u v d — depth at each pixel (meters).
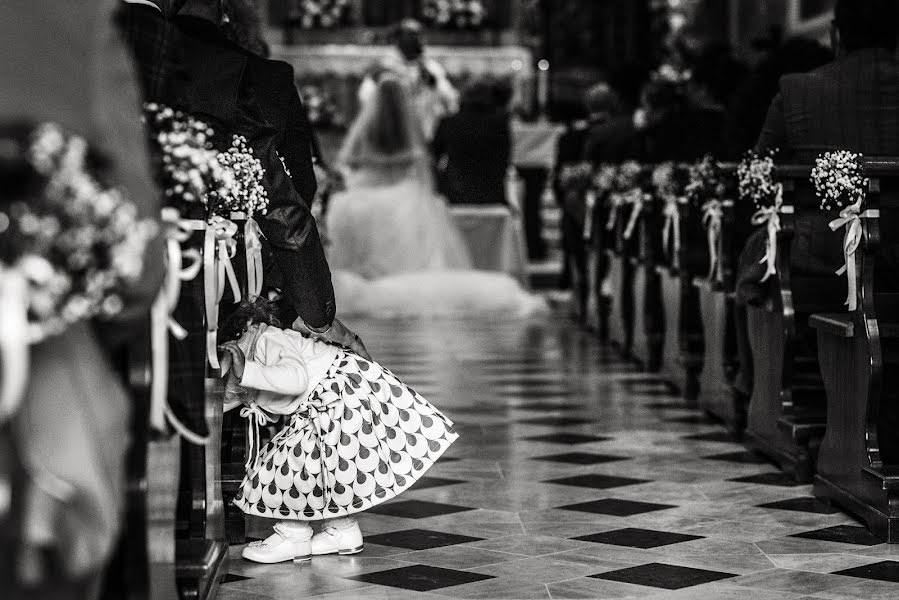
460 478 6.56
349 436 4.81
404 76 16.14
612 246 12.93
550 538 5.29
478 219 16.75
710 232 8.21
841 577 4.64
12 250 2.31
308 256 4.67
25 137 2.36
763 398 6.94
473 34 21.75
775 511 5.75
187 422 3.77
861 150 6.27
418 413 4.94
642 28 21.47
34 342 2.39
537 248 19.91
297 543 4.92
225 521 5.22
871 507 5.29
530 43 21.59
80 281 2.38
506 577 4.68
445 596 4.43
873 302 5.23
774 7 19.39
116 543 3.00
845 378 5.59
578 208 13.83
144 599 2.96
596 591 4.48
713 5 21.64
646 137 11.88
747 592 4.46
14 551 2.31
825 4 17.16
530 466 6.87
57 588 2.38
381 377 4.91
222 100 4.43
